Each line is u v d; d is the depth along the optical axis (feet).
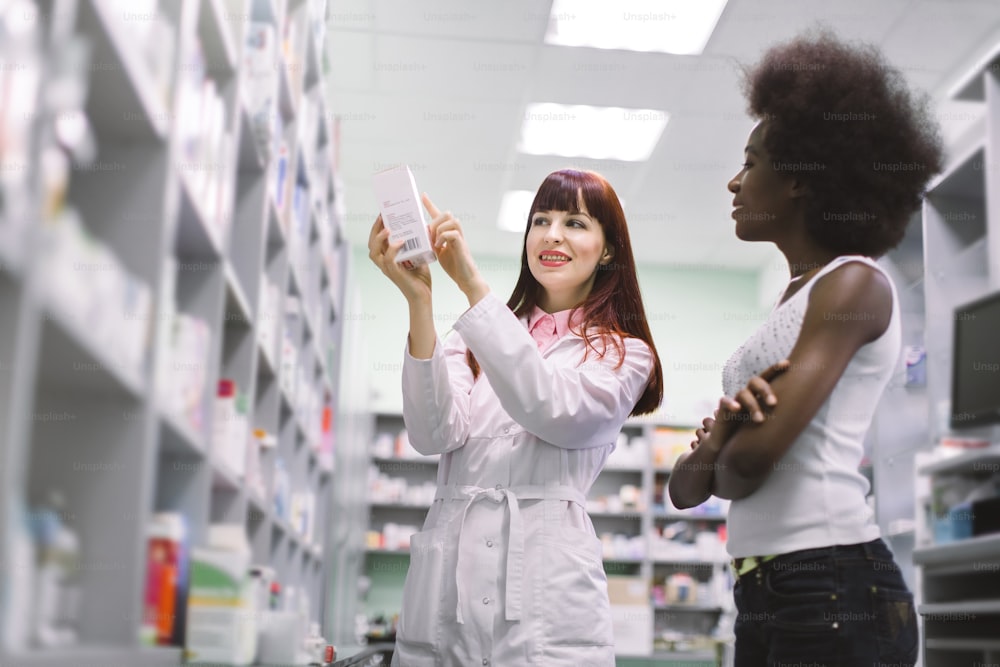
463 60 16.15
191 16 4.94
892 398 11.14
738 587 4.64
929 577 8.95
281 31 7.54
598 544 5.54
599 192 6.09
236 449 6.33
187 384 5.04
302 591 10.48
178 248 5.57
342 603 15.34
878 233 4.85
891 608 4.19
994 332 9.11
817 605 4.17
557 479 5.50
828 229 4.84
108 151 4.40
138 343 4.19
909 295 11.45
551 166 19.94
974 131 15.65
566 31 15.24
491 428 5.70
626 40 15.37
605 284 6.13
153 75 4.48
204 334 5.49
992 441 9.16
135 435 4.13
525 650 5.12
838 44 5.16
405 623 5.47
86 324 3.56
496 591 5.23
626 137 18.57
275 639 6.36
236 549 5.65
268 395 8.07
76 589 3.97
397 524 23.38
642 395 6.16
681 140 18.57
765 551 4.40
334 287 13.93
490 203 21.77
